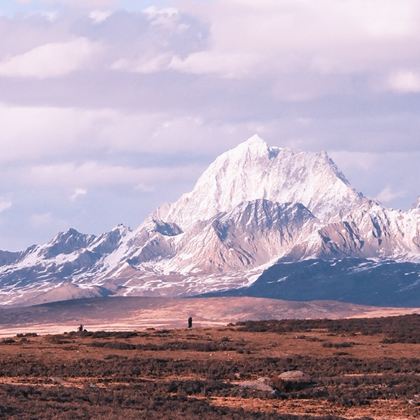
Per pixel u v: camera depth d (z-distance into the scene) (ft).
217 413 638.94
